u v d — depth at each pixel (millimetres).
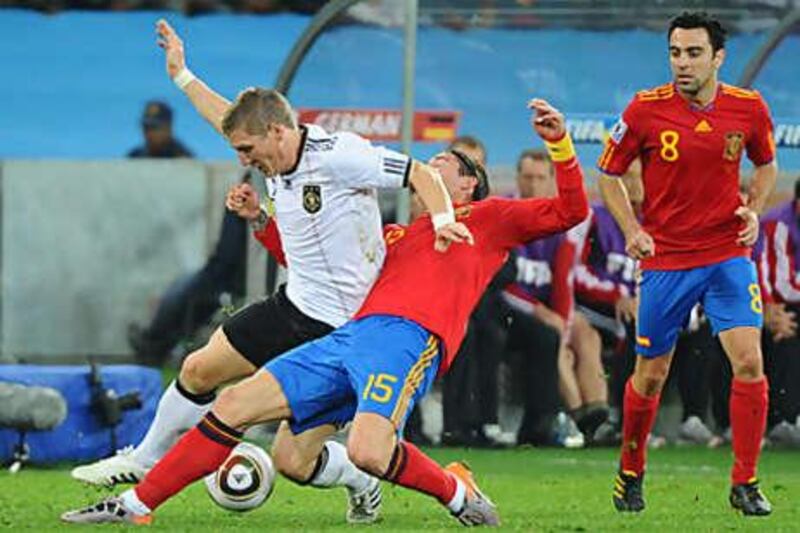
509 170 53281
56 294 65438
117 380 44938
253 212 31609
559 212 29578
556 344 50969
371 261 29938
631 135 33656
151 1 70312
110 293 65250
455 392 50438
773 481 42719
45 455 44188
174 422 32500
